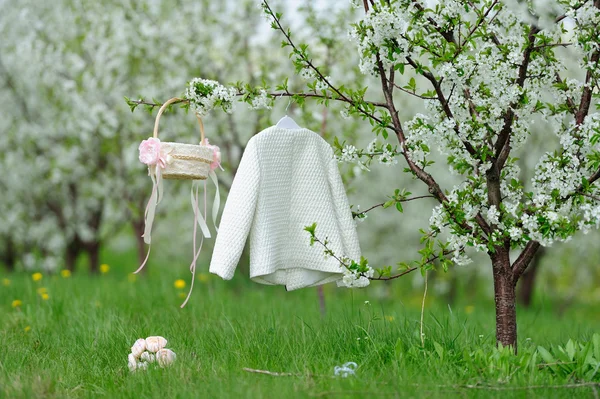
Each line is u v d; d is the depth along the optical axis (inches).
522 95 156.3
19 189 500.4
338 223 175.9
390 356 168.9
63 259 593.3
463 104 164.4
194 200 177.2
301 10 288.4
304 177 175.9
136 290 321.7
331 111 278.2
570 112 172.6
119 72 392.2
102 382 160.1
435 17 157.4
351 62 311.0
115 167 456.8
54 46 405.1
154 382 152.6
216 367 164.2
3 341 201.5
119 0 381.1
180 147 170.6
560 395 139.9
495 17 166.6
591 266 582.9
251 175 166.4
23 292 322.7
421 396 134.2
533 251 167.8
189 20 381.4
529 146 443.5
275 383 145.9
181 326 222.7
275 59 367.9
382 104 168.2
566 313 601.9
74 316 249.3
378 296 530.3
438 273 542.0
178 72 371.6
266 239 167.2
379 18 147.1
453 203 160.9
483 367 156.6
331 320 225.5
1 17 434.9
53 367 171.5
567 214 161.3
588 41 153.6
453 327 235.5
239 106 366.0
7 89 453.4
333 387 141.9
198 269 482.0
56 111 430.3
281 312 270.1
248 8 370.6
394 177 493.4
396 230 525.7
